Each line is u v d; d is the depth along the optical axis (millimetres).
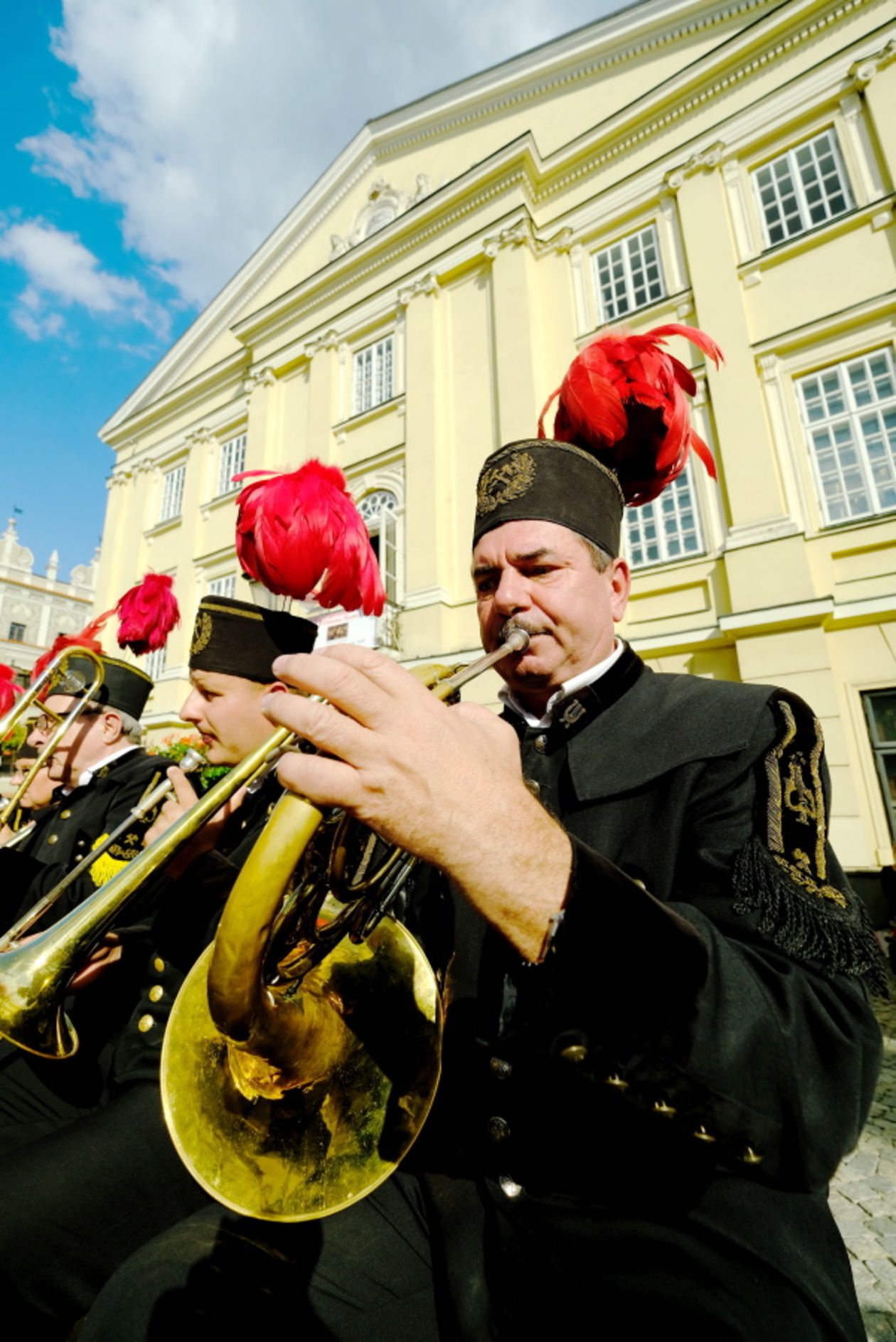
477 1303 823
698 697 1048
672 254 8031
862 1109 639
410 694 583
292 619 2021
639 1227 780
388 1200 1055
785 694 973
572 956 588
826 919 729
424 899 1205
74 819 2236
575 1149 826
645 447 1374
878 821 5980
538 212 9320
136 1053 1507
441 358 9352
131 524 13742
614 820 974
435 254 9812
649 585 7324
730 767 907
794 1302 717
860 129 7098
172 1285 859
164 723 10977
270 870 623
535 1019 620
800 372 7023
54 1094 1688
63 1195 1173
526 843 596
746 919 751
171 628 3078
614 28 9602
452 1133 1001
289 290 11375
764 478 6820
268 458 11031
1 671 3494
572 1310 775
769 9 8445
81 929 1125
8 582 33469
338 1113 904
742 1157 605
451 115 11031
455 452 8883
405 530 8922
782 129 7539
